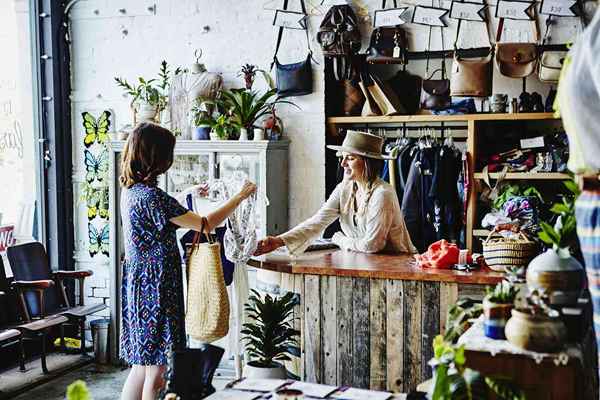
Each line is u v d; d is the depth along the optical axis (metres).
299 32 6.49
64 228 7.11
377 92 6.40
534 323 2.52
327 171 6.56
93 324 6.61
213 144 6.27
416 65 6.71
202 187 5.04
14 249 6.26
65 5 7.07
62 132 7.07
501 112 6.16
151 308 4.26
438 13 6.19
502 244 4.27
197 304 4.40
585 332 2.80
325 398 2.82
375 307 4.50
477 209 6.27
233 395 2.85
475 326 2.85
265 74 6.58
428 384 2.86
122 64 6.98
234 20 6.66
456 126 6.70
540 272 2.77
